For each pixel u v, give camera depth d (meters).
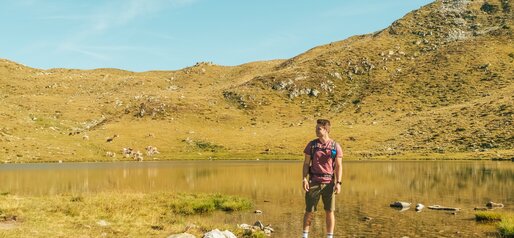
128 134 153.75
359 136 147.50
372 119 171.75
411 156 114.12
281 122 183.88
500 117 139.88
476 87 187.62
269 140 153.38
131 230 17.77
